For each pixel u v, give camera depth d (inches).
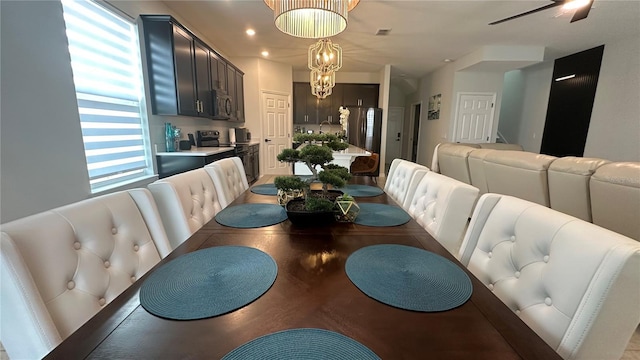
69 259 30.4
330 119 283.4
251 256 37.7
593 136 187.5
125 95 104.4
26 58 65.6
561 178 68.9
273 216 54.4
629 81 165.2
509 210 36.6
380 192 76.4
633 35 161.5
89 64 88.0
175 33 112.7
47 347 25.2
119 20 100.4
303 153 49.1
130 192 43.5
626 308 22.9
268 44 184.5
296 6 71.3
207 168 70.5
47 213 30.7
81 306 30.2
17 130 63.9
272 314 26.2
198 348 22.0
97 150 91.9
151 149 116.6
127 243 38.7
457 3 121.3
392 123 360.2
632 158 164.7
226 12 133.1
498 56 183.6
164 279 31.6
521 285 31.5
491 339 23.2
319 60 140.9
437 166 141.8
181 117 143.7
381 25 146.6
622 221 56.0
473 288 30.7
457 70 218.8
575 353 24.3
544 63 229.6
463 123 229.6
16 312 24.7
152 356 21.2
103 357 21.0
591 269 24.4
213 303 27.5
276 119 243.1
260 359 21.0
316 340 22.9
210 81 149.6
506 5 122.8
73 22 81.7
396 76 295.7
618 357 23.8
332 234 46.1
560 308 26.3
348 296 29.1
